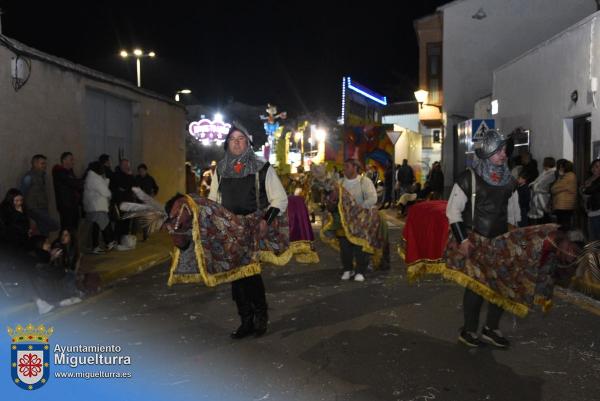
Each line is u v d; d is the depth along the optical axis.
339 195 8.09
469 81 22.39
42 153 9.96
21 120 9.33
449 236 5.20
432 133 31.70
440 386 4.48
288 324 6.15
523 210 11.36
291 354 5.20
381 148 27.84
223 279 5.17
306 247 6.98
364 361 5.02
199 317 6.47
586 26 10.35
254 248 5.39
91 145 12.28
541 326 6.07
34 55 9.56
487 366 4.91
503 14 22.08
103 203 10.31
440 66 24.00
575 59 10.82
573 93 10.88
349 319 6.36
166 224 5.09
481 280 5.04
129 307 6.96
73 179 9.48
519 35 22.03
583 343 5.52
